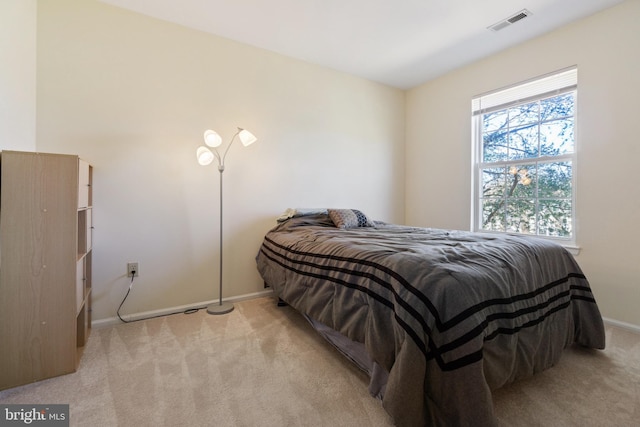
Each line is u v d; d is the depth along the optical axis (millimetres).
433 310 1122
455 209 3443
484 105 3172
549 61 2629
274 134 2992
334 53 3018
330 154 3375
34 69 1963
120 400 1376
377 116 3760
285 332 2104
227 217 2744
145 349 1853
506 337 1257
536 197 2799
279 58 3012
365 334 1350
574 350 1878
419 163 3854
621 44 2229
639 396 1412
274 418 1267
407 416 1066
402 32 2646
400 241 1829
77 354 1774
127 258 2314
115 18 2256
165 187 2453
